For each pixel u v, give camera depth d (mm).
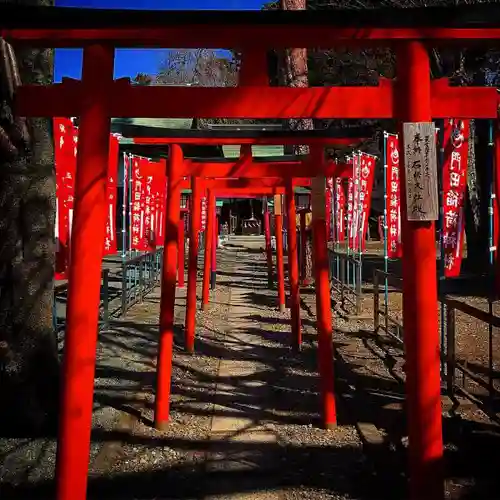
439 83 3107
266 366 6422
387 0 9922
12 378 4191
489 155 4559
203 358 6797
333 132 4875
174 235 4887
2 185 4188
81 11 2707
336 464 3855
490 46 2939
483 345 6898
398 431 4363
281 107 2977
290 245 7188
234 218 41125
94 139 2865
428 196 2824
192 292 7082
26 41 2832
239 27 2768
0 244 4230
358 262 8992
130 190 9305
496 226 4156
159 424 4496
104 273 8266
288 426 4566
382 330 7906
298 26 2768
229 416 4797
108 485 3549
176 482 3604
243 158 5418
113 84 2922
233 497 3420
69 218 4891
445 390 5191
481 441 4094
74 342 2811
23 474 3625
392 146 6973
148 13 2717
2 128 3740
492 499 3311
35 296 4250
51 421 4234
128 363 6414
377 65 12250
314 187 4695
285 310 10250
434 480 2852
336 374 5973
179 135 5105
